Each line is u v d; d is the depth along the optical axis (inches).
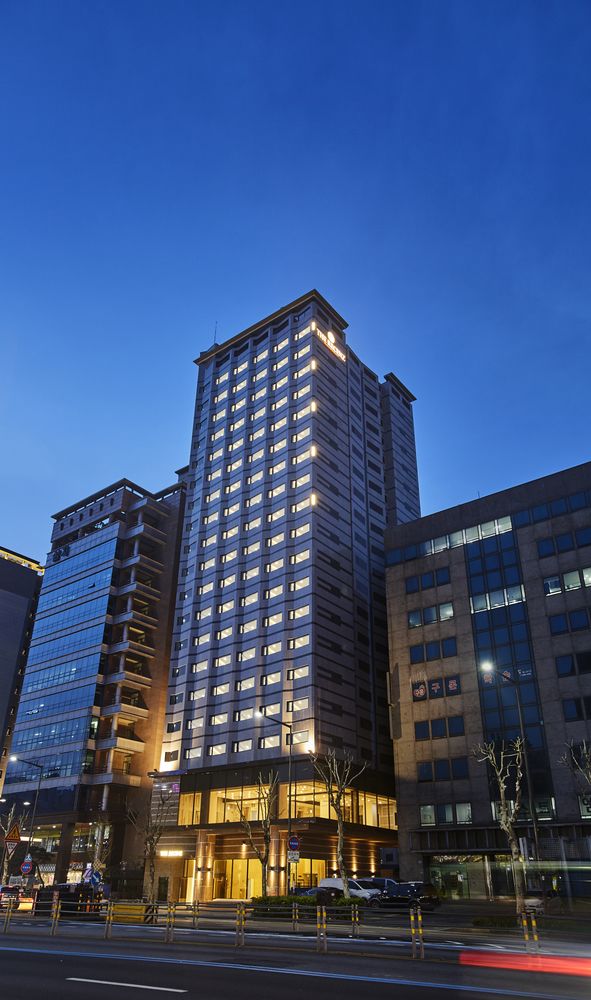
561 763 2187.5
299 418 3523.6
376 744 3026.6
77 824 3282.5
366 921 1347.2
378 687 3176.7
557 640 2369.6
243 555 3366.1
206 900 2672.2
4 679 4662.9
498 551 2647.6
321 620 2982.3
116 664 3634.4
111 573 3833.7
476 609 2610.7
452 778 2410.2
